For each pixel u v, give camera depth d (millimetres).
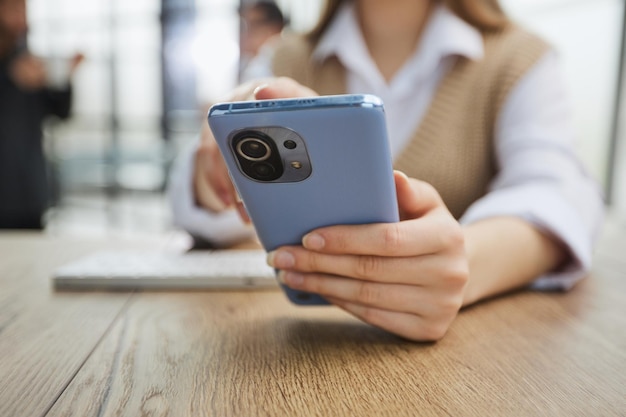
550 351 416
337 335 462
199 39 3291
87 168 4387
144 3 3979
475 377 364
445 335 458
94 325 489
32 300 580
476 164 883
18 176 2055
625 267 731
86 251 866
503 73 860
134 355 408
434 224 415
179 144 4137
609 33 2525
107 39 4129
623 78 2549
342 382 355
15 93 2039
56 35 4180
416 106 951
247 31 2359
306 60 1028
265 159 368
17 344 434
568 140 802
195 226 844
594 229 663
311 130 342
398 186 412
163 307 553
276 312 536
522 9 2514
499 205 611
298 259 438
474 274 521
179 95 4062
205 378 363
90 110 4234
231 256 750
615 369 379
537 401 325
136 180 4438
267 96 465
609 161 2625
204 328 481
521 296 582
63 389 344
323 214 412
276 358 402
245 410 312
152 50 4039
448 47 871
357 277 432
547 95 842
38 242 945
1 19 1998
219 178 631
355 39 977
